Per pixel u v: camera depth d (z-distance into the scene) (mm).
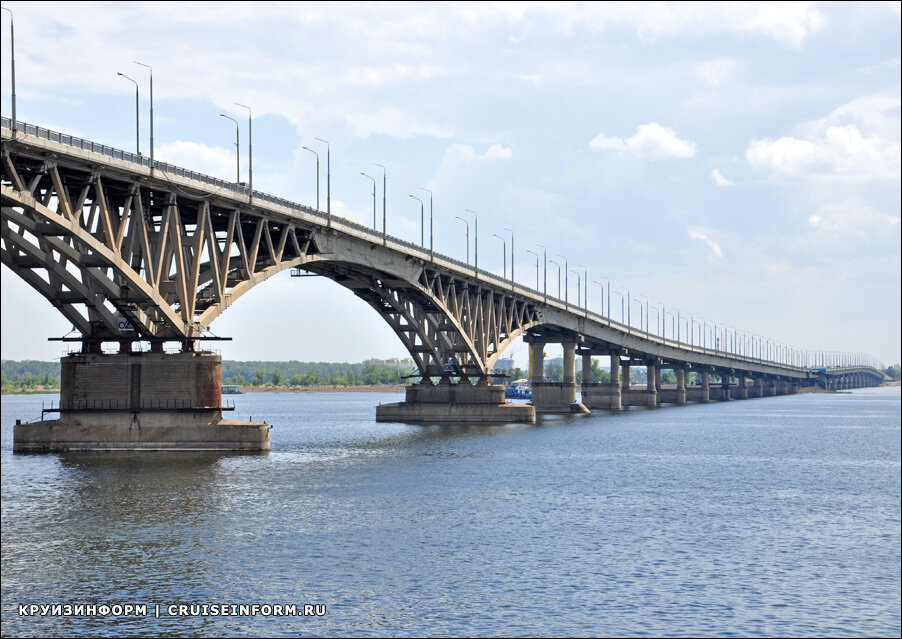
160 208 75062
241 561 40094
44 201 63156
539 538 46062
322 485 61906
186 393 75688
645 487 66188
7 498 54031
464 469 73750
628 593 36719
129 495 55344
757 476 75125
